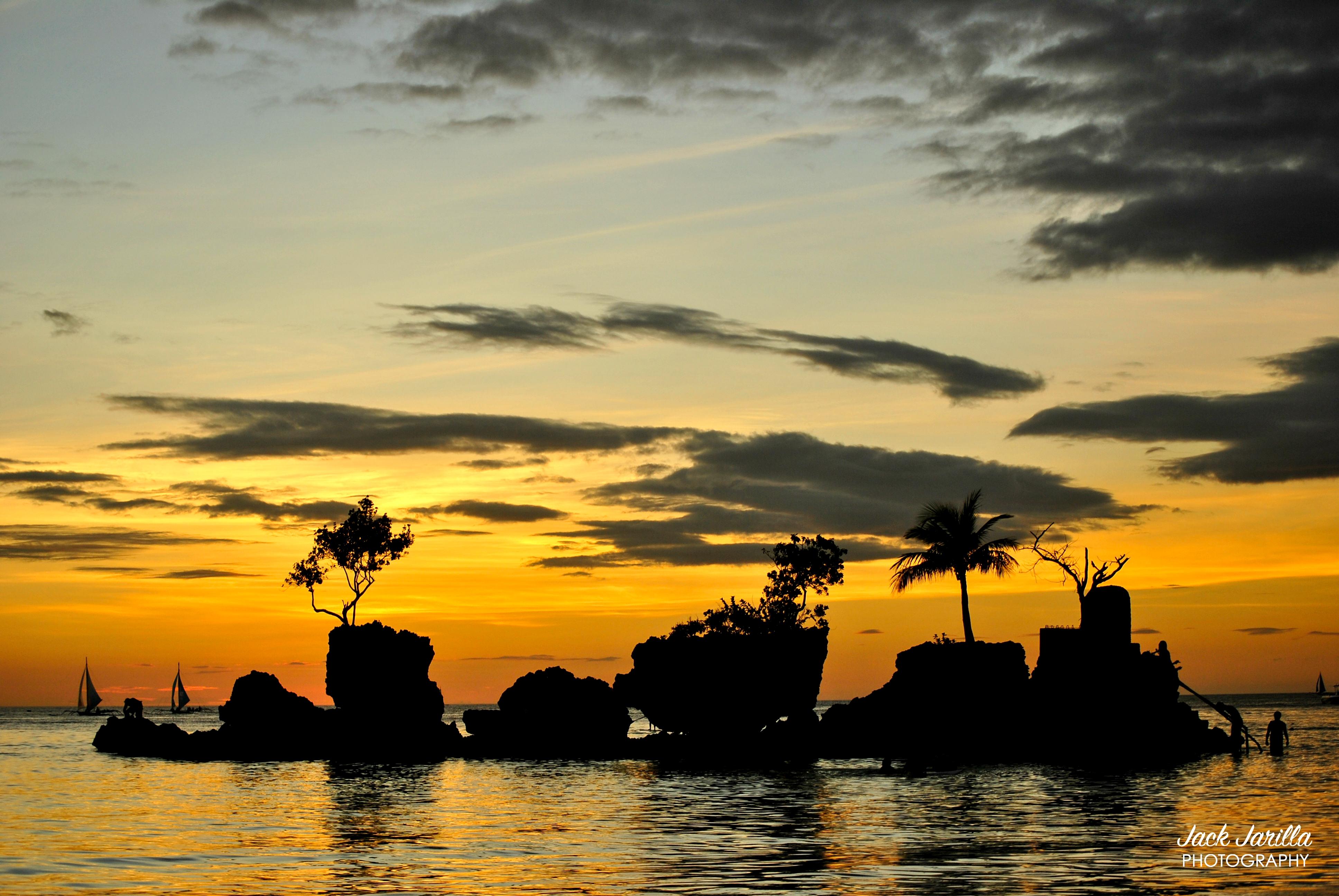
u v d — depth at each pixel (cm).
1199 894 2261
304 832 3491
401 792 5022
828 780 5209
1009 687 6606
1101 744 6162
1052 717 6353
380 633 8881
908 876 2505
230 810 4244
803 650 7725
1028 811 3666
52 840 3334
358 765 7194
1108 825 3259
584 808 4188
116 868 2772
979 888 2348
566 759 7619
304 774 6322
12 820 3903
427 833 3444
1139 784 4503
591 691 8644
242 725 8694
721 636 7831
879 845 2986
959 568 7256
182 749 8331
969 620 7188
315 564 9106
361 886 2500
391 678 8688
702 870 2648
